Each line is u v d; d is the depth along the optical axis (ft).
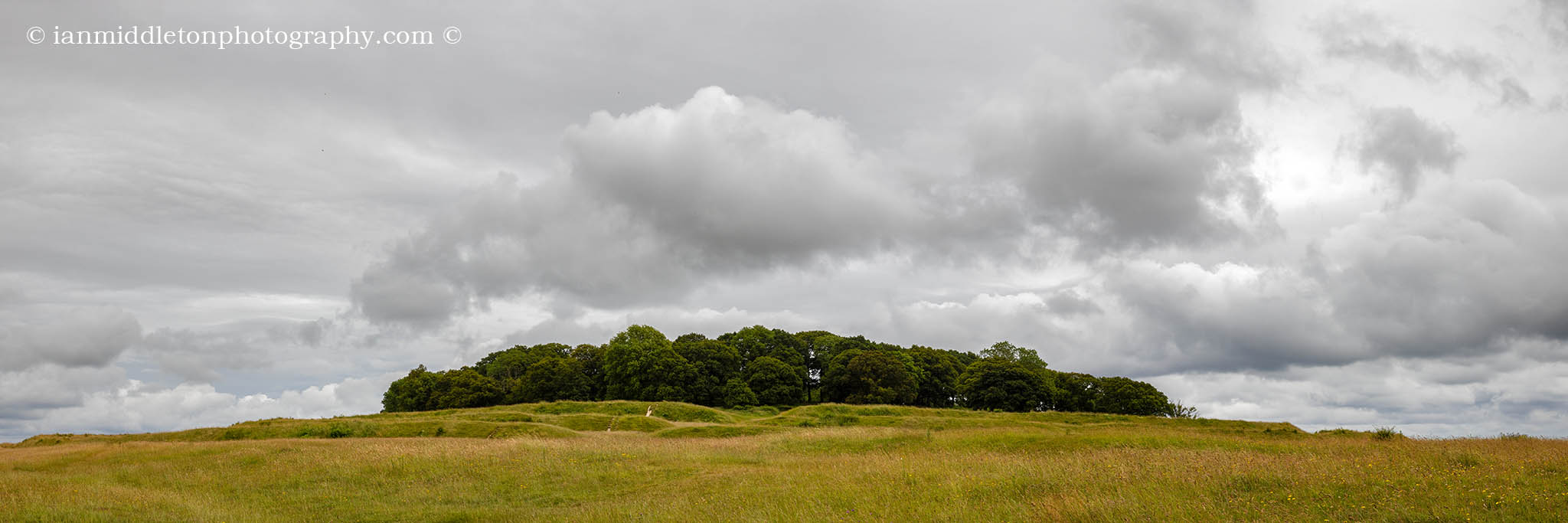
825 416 186.09
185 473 89.20
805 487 65.00
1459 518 41.91
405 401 303.89
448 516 64.08
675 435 143.64
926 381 324.39
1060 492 54.60
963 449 95.40
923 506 53.52
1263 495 50.14
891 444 104.17
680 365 285.02
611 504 64.80
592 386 317.01
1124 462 65.87
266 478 84.12
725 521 52.54
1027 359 340.59
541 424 154.92
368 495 74.23
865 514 52.54
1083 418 178.19
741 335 338.34
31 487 75.41
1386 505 45.24
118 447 115.65
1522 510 43.01
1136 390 266.77
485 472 82.58
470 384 291.58
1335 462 62.13
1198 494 50.78
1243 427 153.99
